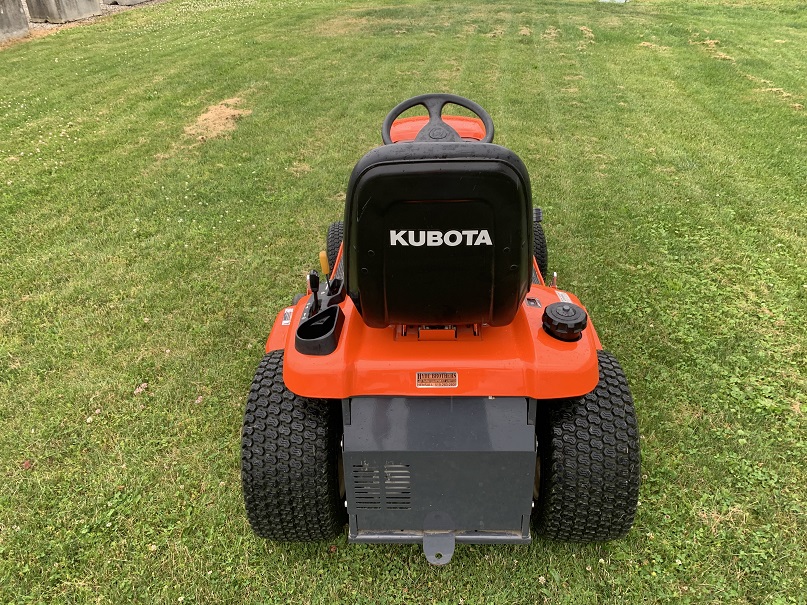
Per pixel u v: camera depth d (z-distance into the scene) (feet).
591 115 29.45
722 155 24.36
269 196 21.15
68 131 27.99
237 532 9.56
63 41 47.06
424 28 50.26
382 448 7.66
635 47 44.39
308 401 8.19
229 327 14.39
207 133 27.53
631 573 8.77
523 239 6.66
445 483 7.86
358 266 6.88
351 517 8.23
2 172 23.39
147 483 10.41
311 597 8.63
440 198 6.30
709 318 14.34
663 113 29.81
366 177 6.22
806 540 9.14
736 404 11.81
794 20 55.52
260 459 7.95
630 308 14.75
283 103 31.55
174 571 9.00
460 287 7.02
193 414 11.91
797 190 21.04
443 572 8.91
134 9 60.90
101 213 20.06
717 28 51.08
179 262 17.08
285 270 16.74
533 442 7.62
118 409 12.05
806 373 12.60
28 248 17.92
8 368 13.19
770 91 33.32
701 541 9.20
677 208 19.77
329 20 53.72
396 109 10.42
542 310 8.63
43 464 10.84
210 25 52.08
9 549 9.34
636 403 11.83
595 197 20.67
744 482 10.12
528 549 9.15
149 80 36.17
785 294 15.21
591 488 7.82
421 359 7.73
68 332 14.32
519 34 48.19
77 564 9.15
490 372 7.63
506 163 6.15
